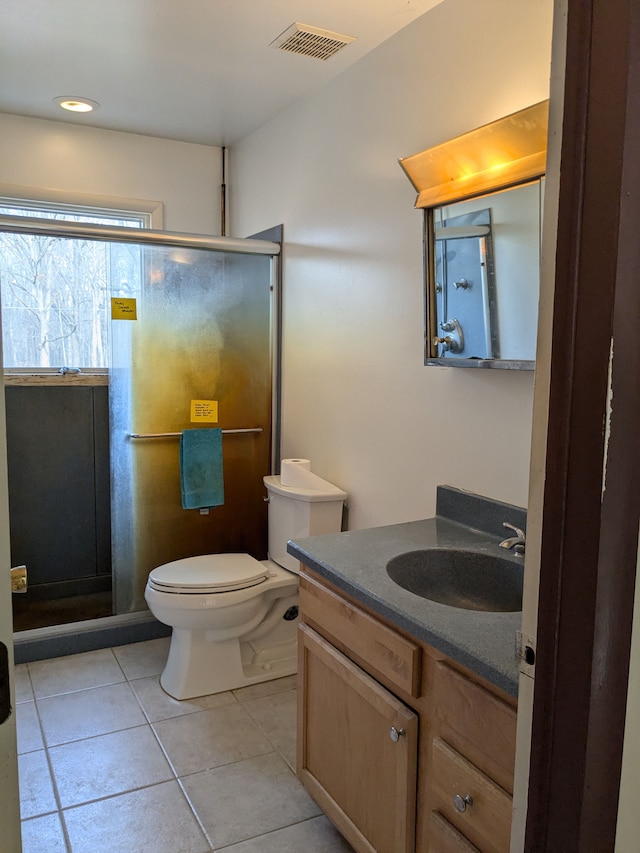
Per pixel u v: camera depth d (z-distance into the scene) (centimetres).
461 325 188
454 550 177
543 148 156
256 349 314
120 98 293
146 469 299
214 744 226
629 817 91
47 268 322
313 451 290
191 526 310
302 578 184
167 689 259
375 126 237
